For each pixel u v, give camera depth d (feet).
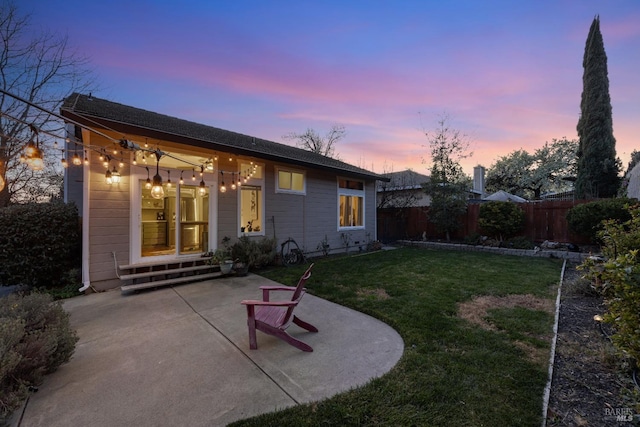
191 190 21.24
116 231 17.60
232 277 20.10
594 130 37.86
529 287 16.34
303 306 13.89
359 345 9.77
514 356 8.70
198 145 19.30
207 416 6.35
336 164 34.65
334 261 26.00
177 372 8.18
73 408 6.63
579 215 25.59
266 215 25.52
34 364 7.21
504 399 6.71
